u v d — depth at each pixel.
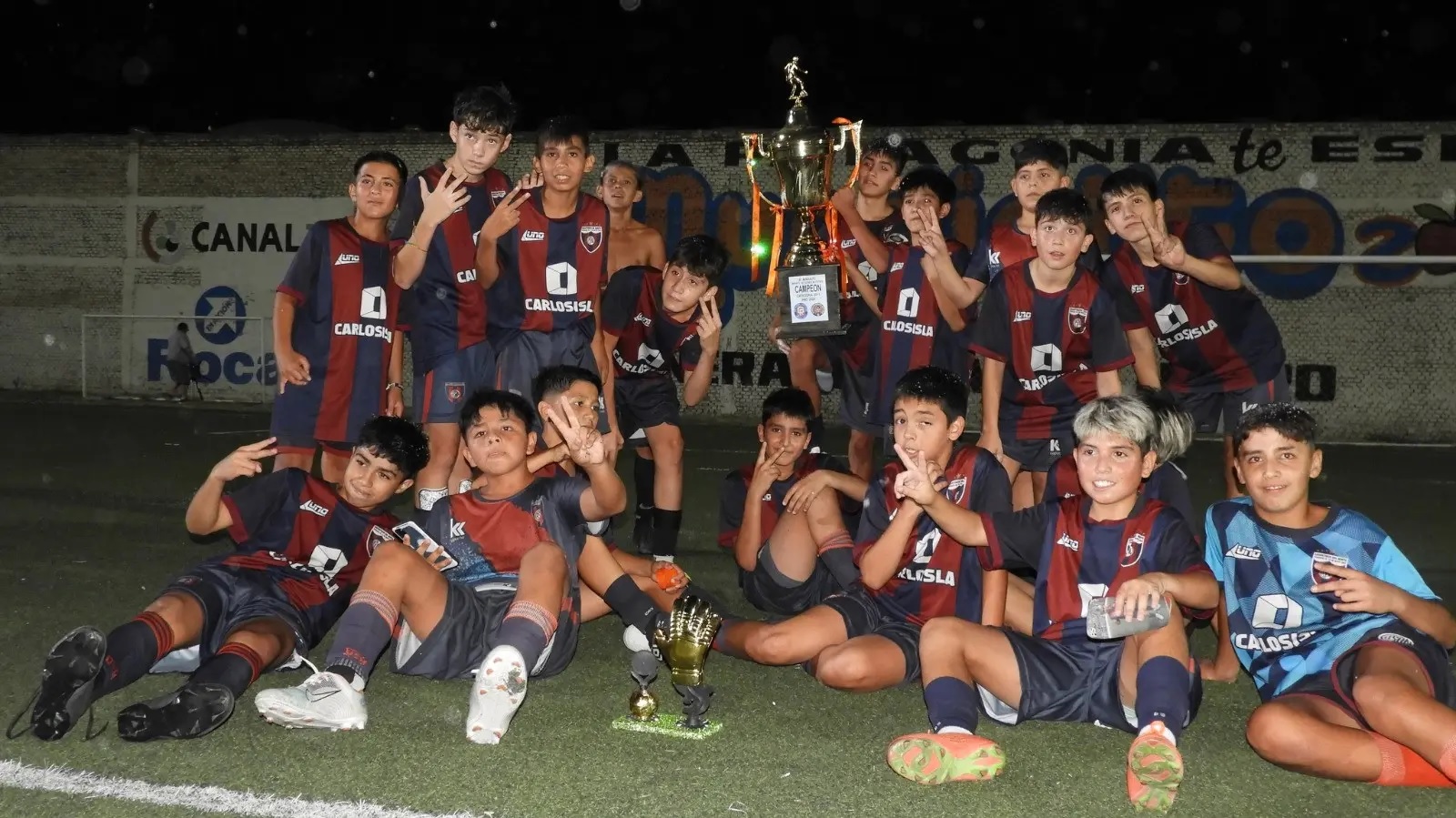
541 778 3.51
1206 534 4.09
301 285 5.83
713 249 6.05
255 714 4.02
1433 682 3.56
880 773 3.62
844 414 7.16
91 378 18.36
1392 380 14.36
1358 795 3.49
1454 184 14.15
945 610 4.43
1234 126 14.62
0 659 4.56
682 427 14.45
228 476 4.25
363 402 5.97
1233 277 5.75
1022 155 5.84
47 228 18.44
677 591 4.80
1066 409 5.61
